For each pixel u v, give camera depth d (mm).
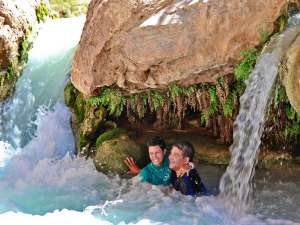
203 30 2256
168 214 2027
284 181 2334
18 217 2033
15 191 2361
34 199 2260
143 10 2381
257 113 2150
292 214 2008
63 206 2176
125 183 2404
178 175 2225
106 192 2318
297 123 2438
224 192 2221
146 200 2176
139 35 2336
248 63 2230
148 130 2803
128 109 2713
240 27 2209
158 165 2312
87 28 2582
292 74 1947
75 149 2836
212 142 2660
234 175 2230
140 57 2326
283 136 2480
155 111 2814
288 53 1991
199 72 2342
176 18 2299
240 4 2207
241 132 2238
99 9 2508
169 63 2320
